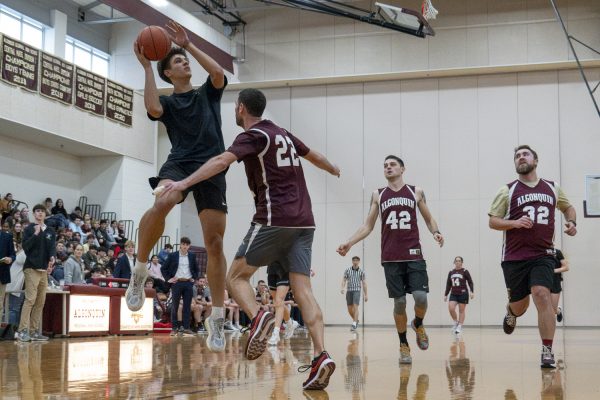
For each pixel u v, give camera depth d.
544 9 20.25
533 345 9.66
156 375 5.23
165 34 4.57
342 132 21.89
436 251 20.75
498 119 20.91
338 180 21.73
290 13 22.05
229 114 22.52
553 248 6.11
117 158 20.80
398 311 6.54
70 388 4.32
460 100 21.22
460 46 20.72
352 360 6.86
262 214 4.21
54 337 11.72
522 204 6.12
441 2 20.94
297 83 22.14
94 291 12.22
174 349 8.66
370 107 21.80
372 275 21.12
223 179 4.77
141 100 21.69
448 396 3.84
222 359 6.95
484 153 20.89
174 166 4.61
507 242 6.23
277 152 4.25
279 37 22.06
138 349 8.62
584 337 12.69
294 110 22.27
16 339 10.67
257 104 4.48
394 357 7.30
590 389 4.21
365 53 21.42
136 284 4.69
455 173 21.00
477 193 20.78
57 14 19.16
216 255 4.79
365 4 21.30
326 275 21.41
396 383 4.59
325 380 4.18
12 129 17.62
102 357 7.18
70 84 18.75
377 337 12.66
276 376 5.15
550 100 20.62
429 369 5.75
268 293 18.06
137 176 21.34
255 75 22.11
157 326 14.42
